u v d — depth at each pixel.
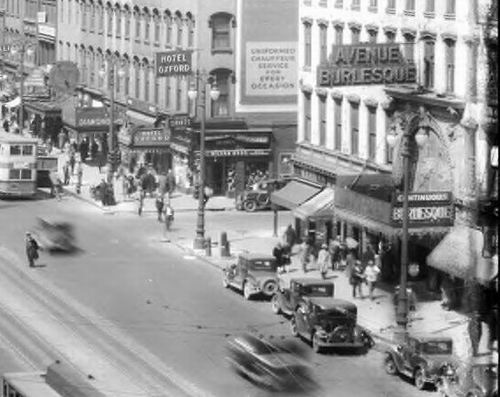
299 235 103.81
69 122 146.75
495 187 74.81
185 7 129.38
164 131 127.12
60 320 79.81
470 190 77.50
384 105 92.44
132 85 145.50
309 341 73.69
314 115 105.00
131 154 137.25
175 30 133.12
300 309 74.56
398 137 87.56
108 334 76.44
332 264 93.31
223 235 98.31
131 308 83.25
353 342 72.12
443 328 73.88
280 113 126.50
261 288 84.88
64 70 152.38
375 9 94.81
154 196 125.94
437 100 83.75
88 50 158.50
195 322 79.44
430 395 64.56
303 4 106.19
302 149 106.88
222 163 126.25
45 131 156.38
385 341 74.19
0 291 87.94
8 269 95.25
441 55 85.75
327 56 102.75
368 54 88.62
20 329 77.19
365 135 96.50
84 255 100.12
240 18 125.88
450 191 81.69
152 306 83.75
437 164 85.44
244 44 126.38
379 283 87.38
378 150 94.06
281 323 79.06
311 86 105.00
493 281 41.81
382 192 90.19
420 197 81.31
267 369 68.75
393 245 87.38
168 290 88.50
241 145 125.69
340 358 71.31
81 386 45.84
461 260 73.50
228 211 118.56
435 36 86.50
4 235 107.62
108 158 136.75
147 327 78.19
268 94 126.44
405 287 74.75
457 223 79.38
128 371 67.81
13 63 184.38
